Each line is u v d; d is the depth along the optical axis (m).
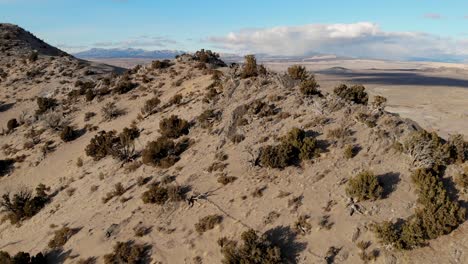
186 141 35.38
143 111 49.66
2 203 34.94
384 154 25.36
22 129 58.62
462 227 19.33
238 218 22.80
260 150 27.78
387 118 28.80
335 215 21.33
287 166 26.27
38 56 96.44
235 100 39.69
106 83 66.62
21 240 30.27
